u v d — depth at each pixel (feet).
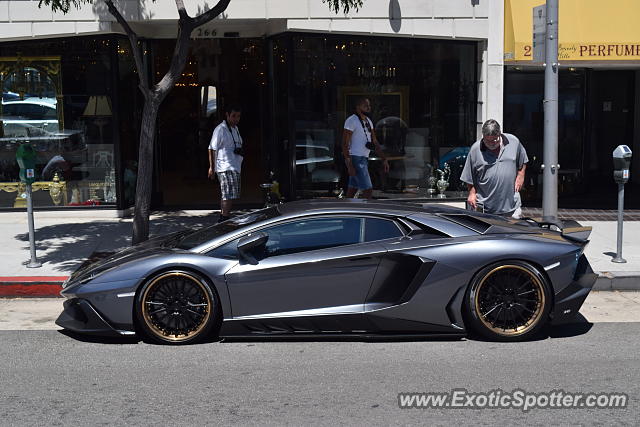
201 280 20.94
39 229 38.24
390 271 20.98
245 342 21.75
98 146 41.09
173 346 21.38
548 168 30.50
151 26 42.37
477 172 26.61
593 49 39.91
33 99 40.83
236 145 35.47
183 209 44.93
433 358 20.20
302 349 21.11
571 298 21.24
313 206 22.45
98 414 16.51
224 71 45.75
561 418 16.16
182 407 16.89
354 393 17.67
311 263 20.86
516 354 20.49
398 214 21.66
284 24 39.83
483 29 40.70
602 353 20.65
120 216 41.34
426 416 16.26
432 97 42.45
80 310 22.11
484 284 21.09
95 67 40.47
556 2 29.84
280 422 15.97
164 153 46.34
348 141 37.45
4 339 22.53
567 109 46.93
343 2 33.71
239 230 21.52
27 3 38.65
